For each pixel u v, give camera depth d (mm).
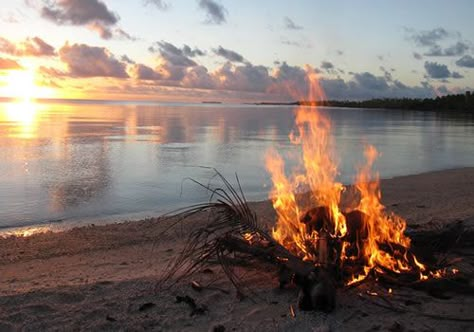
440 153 27859
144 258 6961
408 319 4367
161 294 4906
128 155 24531
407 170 20250
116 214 11375
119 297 4836
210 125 59844
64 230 9477
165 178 17141
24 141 31812
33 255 7395
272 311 4527
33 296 4852
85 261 6988
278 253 4816
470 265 5703
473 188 14023
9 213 11367
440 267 5418
